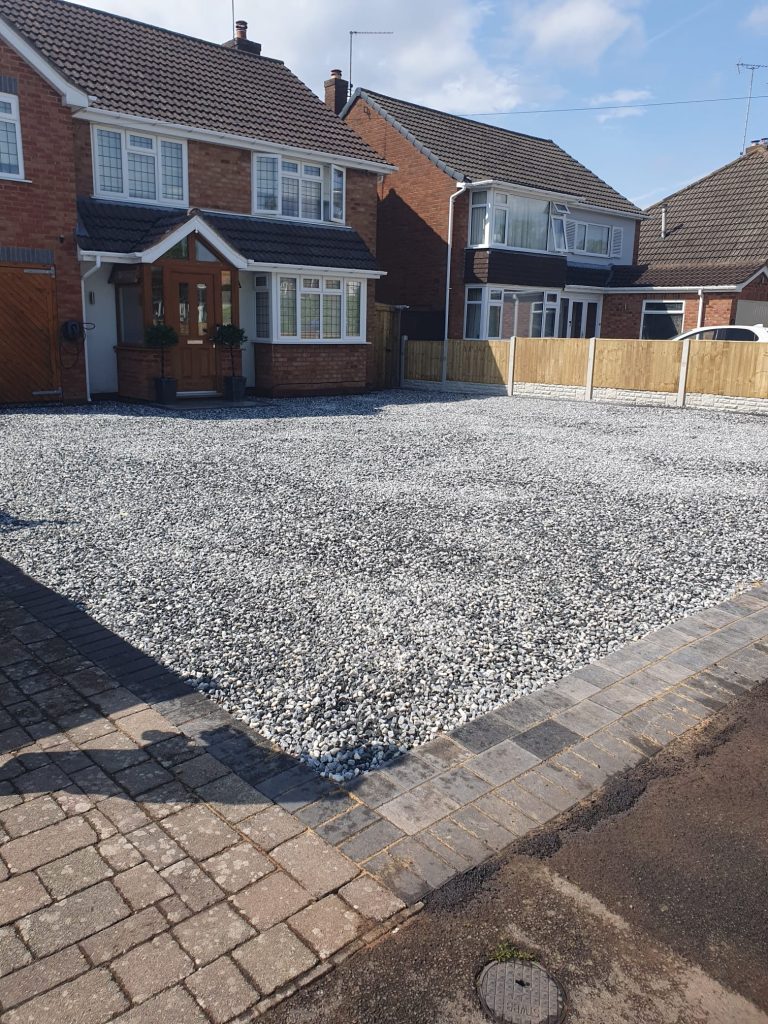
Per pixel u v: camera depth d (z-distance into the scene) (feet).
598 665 15.65
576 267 96.63
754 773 12.21
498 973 8.46
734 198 100.12
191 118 61.31
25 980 8.11
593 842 10.55
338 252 68.33
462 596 19.07
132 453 36.70
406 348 82.69
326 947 8.66
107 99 57.41
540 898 9.53
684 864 10.20
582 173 101.30
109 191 57.93
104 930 8.75
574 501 29.45
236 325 61.26
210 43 72.02
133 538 23.09
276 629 16.84
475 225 84.38
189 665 15.08
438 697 14.20
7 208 50.21
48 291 52.75
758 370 59.57
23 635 16.26
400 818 10.83
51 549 21.93
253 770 11.82
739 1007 8.16
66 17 63.82
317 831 10.49
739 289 86.84
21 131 49.98
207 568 20.56
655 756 12.59
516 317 87.97
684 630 17.51
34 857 9.82
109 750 12.19
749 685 14.98
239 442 40.96
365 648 16.05
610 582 20.40
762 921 9.30
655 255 101.04
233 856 9.95
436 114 93.30
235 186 64.44
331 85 94.27
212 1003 7.94
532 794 11.49
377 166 72.13
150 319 55.83
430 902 9.39
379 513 26.73
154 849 10.02
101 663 15.10
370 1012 7.96
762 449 42.98
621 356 66.80
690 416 58.29
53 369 53.83
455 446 41.88
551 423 53.21
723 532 25.50
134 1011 7.81
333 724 13.16
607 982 8.42
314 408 58.54
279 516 25.93
